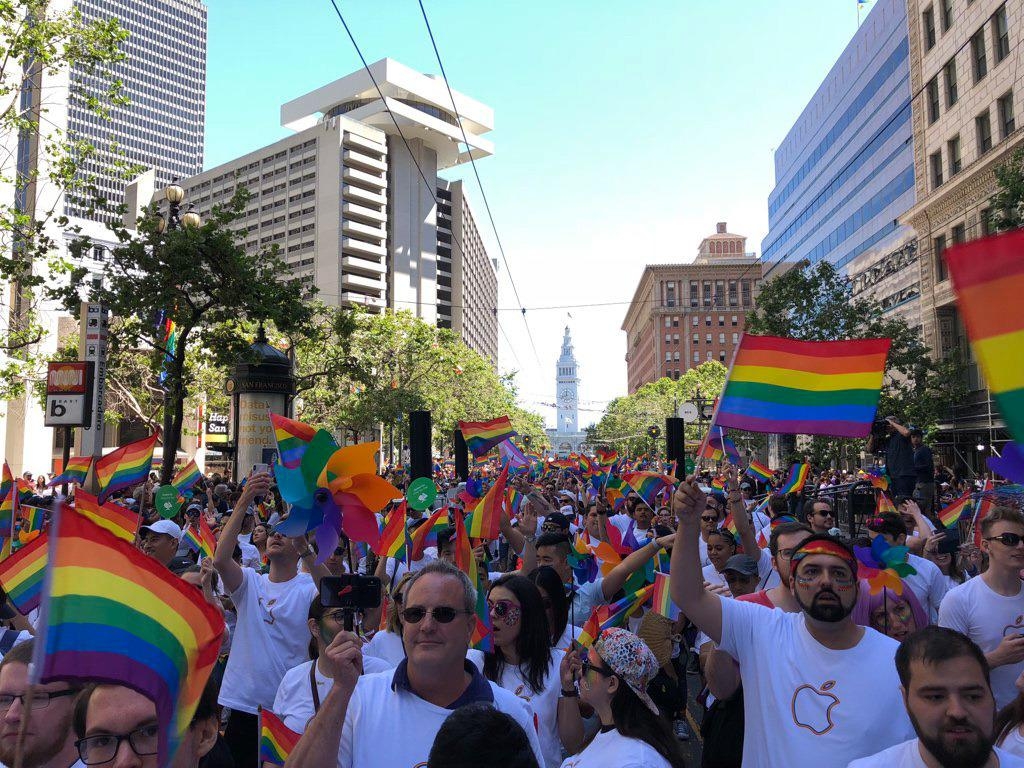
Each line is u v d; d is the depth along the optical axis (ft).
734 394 14.35
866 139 179.63
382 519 26.91
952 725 8.95
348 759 10.96
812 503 27.32
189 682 8.37
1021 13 109.70
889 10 163.94
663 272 465.47
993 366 8.48
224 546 17.92
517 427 279.08
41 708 9.68
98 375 39.52
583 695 11.68
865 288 179.42
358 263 381.40
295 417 133.39
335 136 381.81
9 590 15.31
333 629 13.91
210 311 60.80
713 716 14.90
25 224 59.36
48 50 57.52
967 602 15.69
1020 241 8.50
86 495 17.66
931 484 39.81
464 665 11.67
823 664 11.76
